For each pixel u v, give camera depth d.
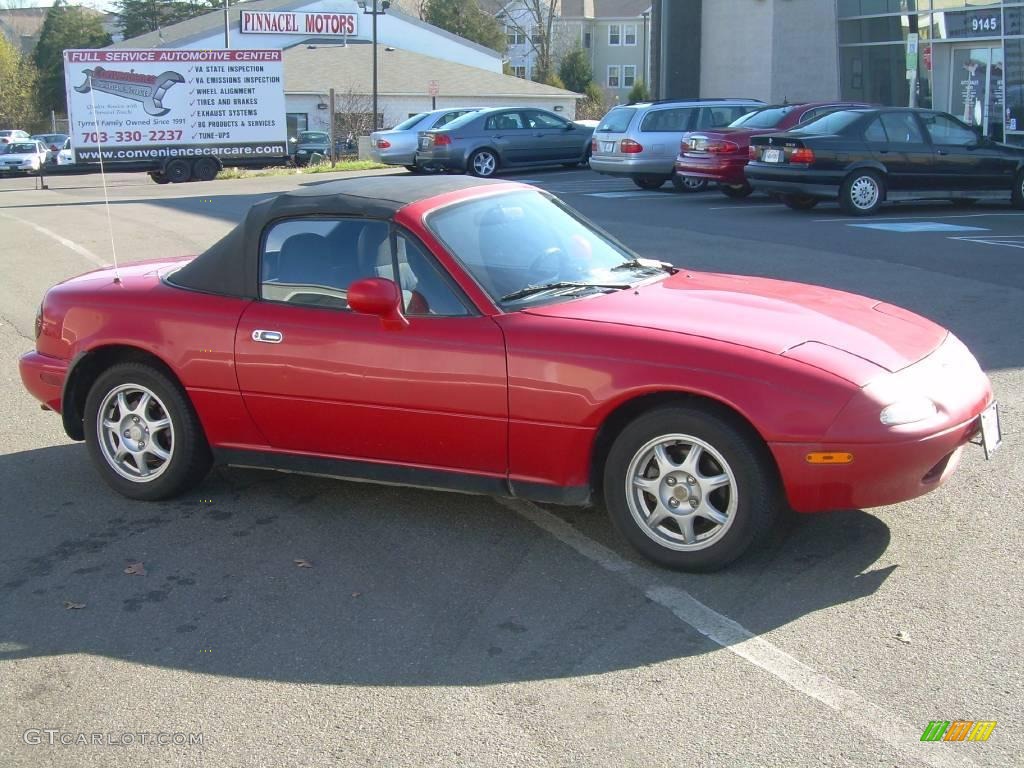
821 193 15.99
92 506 5.56
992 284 10.21
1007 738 3.30
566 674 3.77
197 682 3.81
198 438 5.45
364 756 3.33
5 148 44.62
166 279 5.62
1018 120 24.48
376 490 5.67
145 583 4.63
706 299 4.97
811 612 4.14
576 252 5.34
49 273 12.87
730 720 3.45
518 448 4.65
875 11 27.95
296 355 5.00
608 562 4.69
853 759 3.22
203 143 33.09
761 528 4.35
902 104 27.72
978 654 3.79
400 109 54.59
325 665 3.90
